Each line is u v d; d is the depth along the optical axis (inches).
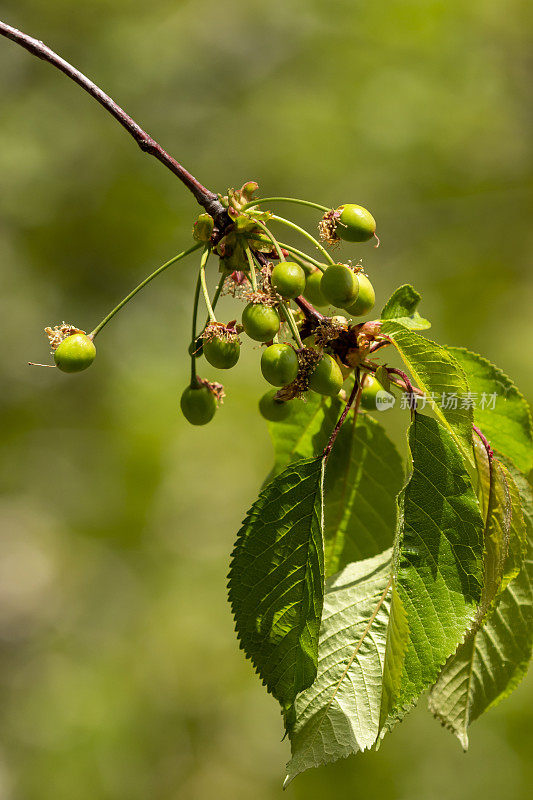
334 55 486.0
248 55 501.7
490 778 331.6
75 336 108.7
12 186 451.5
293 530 93.0
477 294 458.6
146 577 414.9
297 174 458.0
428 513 91.4
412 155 465.1
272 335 98.0
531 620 105.7
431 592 89.6
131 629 412.5
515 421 108.5
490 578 97.2
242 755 387.2
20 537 460.4
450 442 92.7
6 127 459.5
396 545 88.4
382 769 332.5
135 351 434.6
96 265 459.8
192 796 376.8
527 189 483.5
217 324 101.4
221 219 104.3
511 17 486.9
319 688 92.0
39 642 472.7
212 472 402.6
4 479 442.0
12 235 458.6
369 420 115.2
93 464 433.1
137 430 410.3
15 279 453.4
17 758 398.6
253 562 92.6
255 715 391.2
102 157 468.4
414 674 88.1
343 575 100.8
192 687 393.1
